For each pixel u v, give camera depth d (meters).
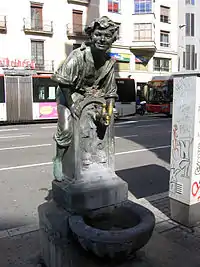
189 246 3.93
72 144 3.42
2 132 15.71
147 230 2.93
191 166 4.33
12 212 5.30
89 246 2.85
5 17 27.31
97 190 3.39
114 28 3.08
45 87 20.52
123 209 3.44
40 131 16.02
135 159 9.45
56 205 3.59
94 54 3.26
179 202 4.54
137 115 26.81
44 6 29.20
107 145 3.63
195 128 4.25
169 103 25.23
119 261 3.08
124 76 34.12
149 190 6.49
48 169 8.22
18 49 28.27
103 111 3.33
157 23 35.72
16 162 9.01
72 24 30.81
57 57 30.41
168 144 12.08
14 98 19.53
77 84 3.37
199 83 4.15
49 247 3.35
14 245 4.07
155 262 3.52
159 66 36.91
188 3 43.06
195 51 43.88
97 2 32.00
